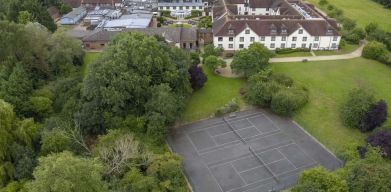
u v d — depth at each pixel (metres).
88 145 77.88
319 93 99.00
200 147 80.94
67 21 153.00
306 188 59.56
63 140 69.50
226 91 101.81
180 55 98.75
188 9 168.50
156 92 81.69
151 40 87.94
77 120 79.50
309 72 110.50
